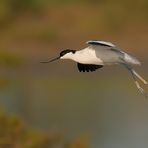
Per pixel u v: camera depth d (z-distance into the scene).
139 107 18.58
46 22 29.30
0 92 20.16
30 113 17.83
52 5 30.38
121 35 28.67
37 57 25.73
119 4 29.92
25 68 23.59
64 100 19.38
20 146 11.95
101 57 9.63
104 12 29.48
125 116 17.67
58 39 28.00
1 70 23.08
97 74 22.77
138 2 29.80
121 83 21.75
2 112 12.32
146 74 22.94
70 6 30.31
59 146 12.11
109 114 17.86
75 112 18.03
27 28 28.62
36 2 30.23
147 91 20.92
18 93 20.11
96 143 15.41
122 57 9.55
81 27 28.94
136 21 29.30
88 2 30.50
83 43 27.98
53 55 26.47
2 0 29.72
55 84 21.64
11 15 29.53
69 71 23.33
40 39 27.80
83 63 9.79
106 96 19.89
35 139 12.00
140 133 16.19
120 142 15.48
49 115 17.64
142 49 27.38
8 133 12.02
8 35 28.27
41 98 19.62
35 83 21.70
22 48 27.16
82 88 21.05
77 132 16.11
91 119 17.34
